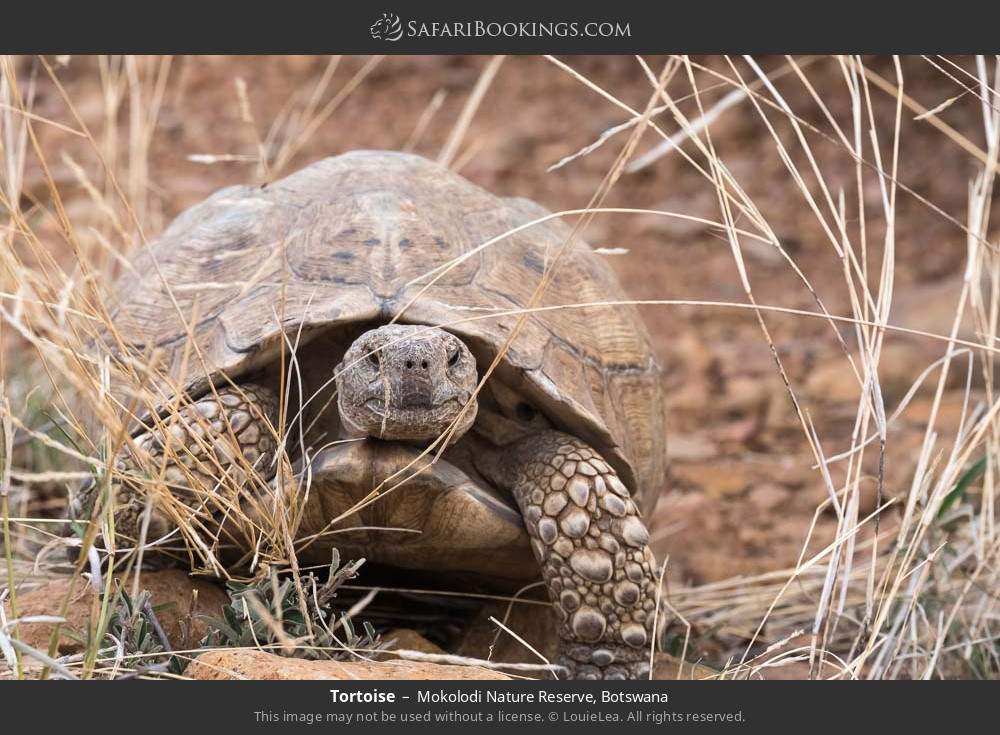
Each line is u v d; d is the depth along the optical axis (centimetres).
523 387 595
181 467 515
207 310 610
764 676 630
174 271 650
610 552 576
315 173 691
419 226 629
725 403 1221
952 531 726
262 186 689
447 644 643
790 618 737
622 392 673
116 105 1057
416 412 545
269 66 1878
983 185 633
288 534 522
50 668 445
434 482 562
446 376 552
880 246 1638
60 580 572
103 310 513
